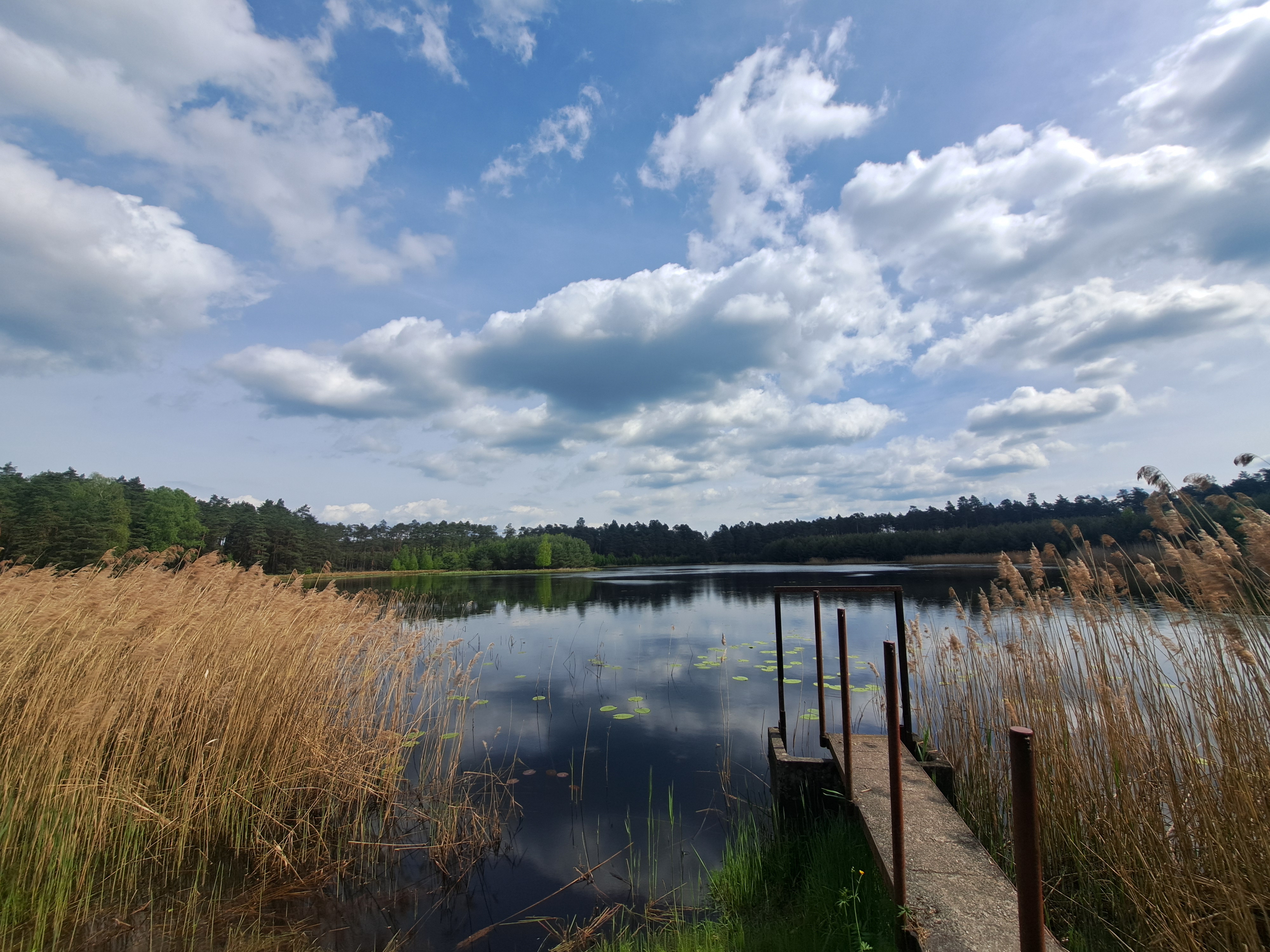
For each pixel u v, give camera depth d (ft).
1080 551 14.94
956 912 8.48
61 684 16.55
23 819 14.12
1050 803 13.24
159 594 19.53
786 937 11.02
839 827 14.20
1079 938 10.26
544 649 46.98
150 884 14.56
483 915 13.41
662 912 13.37
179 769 17.01
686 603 84.33
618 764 22.39
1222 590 10.19
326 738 19.89
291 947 12.26
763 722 26.66
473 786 20.57
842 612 12.76
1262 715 9.64
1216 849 9.66
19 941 12.07
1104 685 12.62
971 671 18.84
